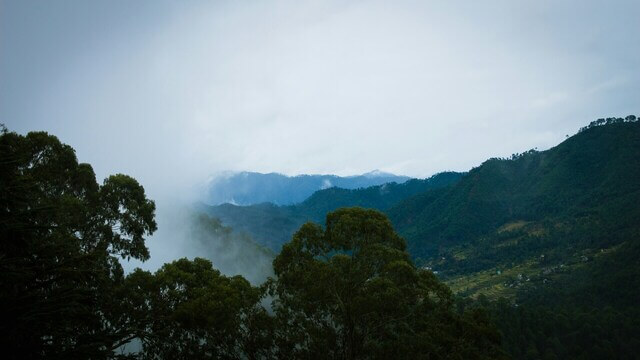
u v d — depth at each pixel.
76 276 14.10
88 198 22.30
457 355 20.12
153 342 20.66
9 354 11.60
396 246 22.23
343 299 19.94
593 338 103.88
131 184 23.41
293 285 21.19
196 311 19.39
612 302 137.38
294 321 21.52
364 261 20.59
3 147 14.10
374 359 19.81
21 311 11.91
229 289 20.45
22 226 12.72
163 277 21.27
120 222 22.78
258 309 22.00
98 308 18.95
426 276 22.11
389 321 20.41
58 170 21.22
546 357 95.50
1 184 13.28
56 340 13.00
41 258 13.85
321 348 20.48
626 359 99.56
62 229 18.52
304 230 21.92
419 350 19.52
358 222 21.22
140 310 20.59
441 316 22.38
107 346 14.75
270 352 21.61
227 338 20.61
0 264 11.83
